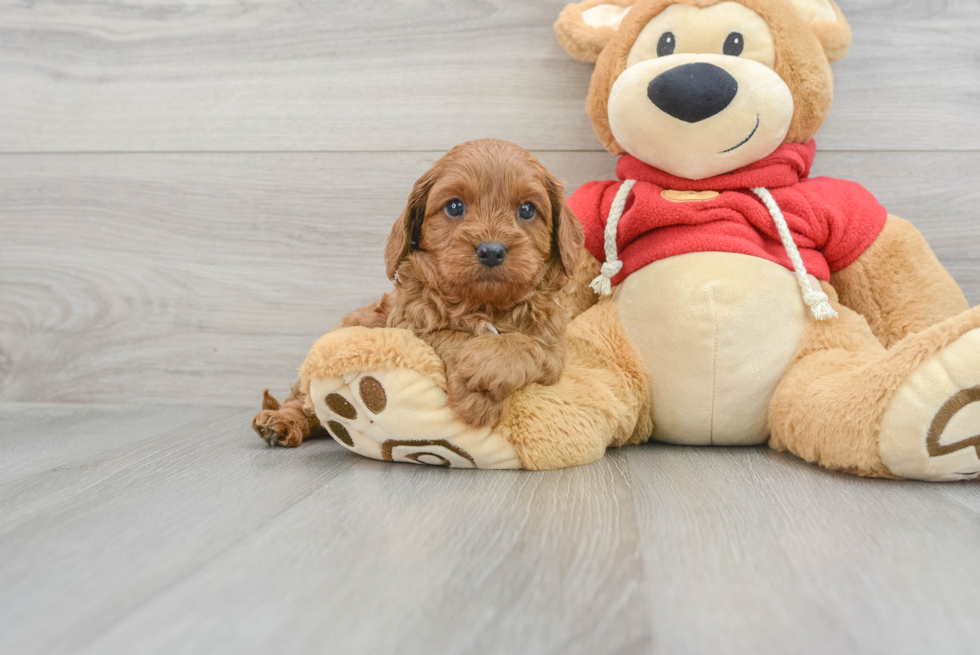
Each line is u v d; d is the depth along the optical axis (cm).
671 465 139
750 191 160
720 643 67
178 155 209
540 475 131
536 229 134
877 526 100
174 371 214
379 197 204
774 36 154
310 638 68
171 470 135
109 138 211
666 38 157
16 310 217
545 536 96
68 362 217
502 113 199
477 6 197
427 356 129
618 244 166
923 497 115
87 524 102
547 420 133
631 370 153
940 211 188
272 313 210
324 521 103
